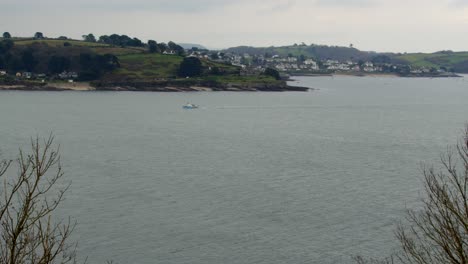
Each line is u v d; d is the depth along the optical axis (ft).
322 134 465.88
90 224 191.21
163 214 205.36
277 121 570.46
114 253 166.50
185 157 331.98
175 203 220.84
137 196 230.68
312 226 194.08
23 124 500.33
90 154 336.08
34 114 593.83
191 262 161.68
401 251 164.35
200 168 296.30
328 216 205.46
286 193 240.12
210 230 188.24
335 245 175.63
